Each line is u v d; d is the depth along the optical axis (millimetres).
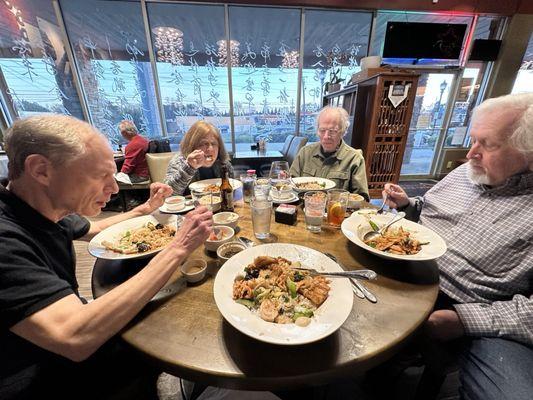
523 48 3951
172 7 3383
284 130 4371
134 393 717
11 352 580
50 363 673
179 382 1100
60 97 3584
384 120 2826
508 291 882
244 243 895
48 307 477
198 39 3666
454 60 4043
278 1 3416
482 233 958
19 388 612
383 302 630
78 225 904
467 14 3777
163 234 934
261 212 921
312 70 4059
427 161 4844
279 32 3766
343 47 3959
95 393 685
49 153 527
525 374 714
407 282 705
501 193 983
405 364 1009
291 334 485
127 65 3627
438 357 843
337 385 1107
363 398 1064
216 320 579
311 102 4234
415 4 3607
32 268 502
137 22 3426
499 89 4168
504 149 912
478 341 816
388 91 2693
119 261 821
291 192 1382
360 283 702
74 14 3266
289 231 1010
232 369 469
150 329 554
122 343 537
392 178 3059
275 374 460
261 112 4199
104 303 507
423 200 1336
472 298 925
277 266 695
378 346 510
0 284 461
